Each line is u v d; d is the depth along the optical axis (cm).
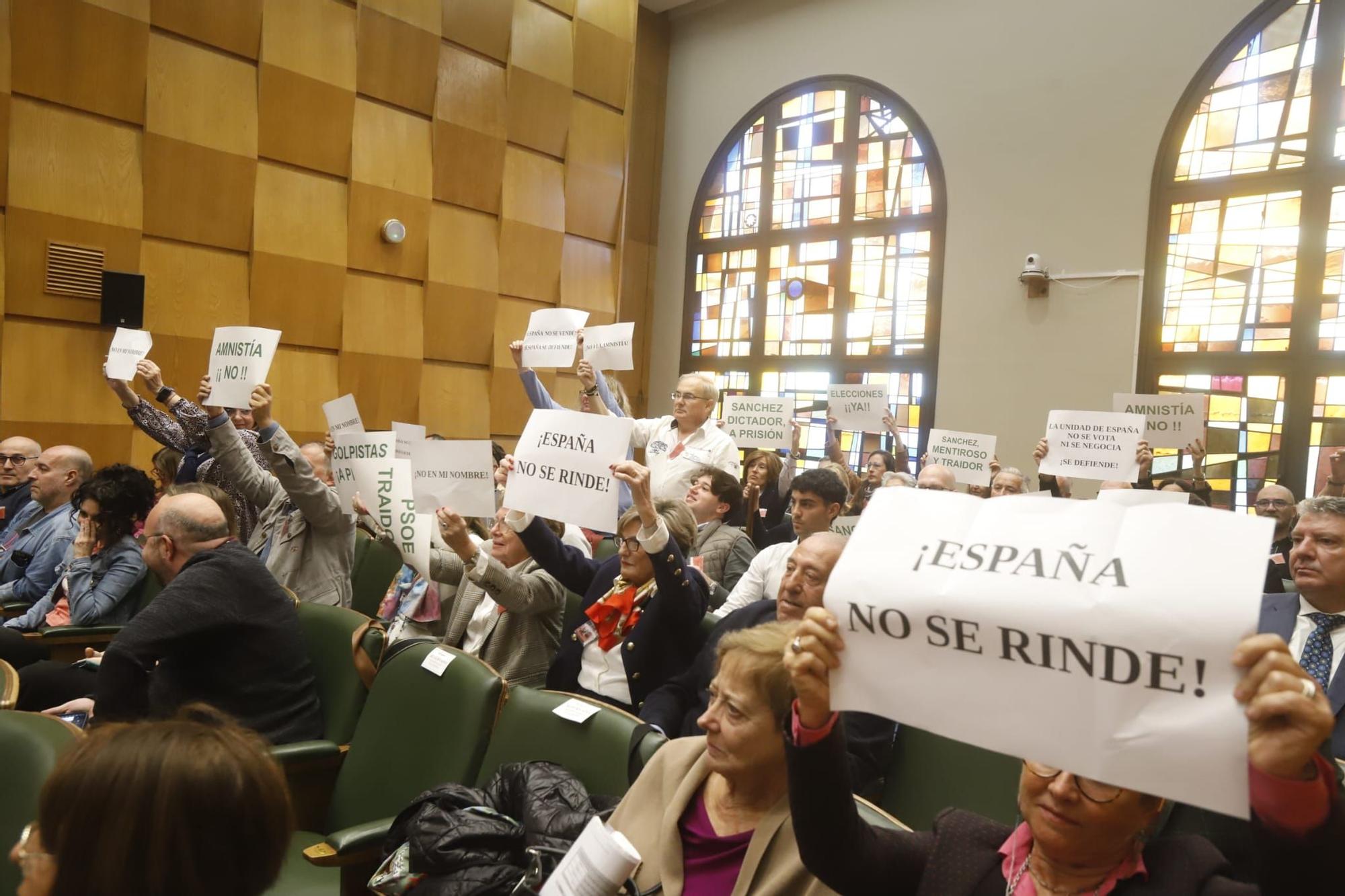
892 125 777
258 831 84
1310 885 70
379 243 601
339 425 339
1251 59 619
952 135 738
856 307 791
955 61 739
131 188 500
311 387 574
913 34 764
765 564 305
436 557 311
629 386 905
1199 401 461
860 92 796
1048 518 84
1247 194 619
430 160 623
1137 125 653
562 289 700
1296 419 599
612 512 225
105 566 329
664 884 139
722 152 881
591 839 118
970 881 107
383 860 166
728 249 877
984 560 84
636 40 893
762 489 471
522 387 678
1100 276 663
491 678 200
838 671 89
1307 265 598
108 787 80
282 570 327
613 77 725
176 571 234
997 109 715
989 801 188
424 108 619
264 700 223
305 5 562
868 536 91
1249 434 617
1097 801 95
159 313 512
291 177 562
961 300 729
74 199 480
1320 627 222
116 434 494
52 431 473
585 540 324
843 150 805
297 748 215
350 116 583
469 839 153
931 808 197
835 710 93
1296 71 603
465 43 635
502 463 262
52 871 80
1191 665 72
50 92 472
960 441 513
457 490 273
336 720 230
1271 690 68
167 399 418
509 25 657
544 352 435
